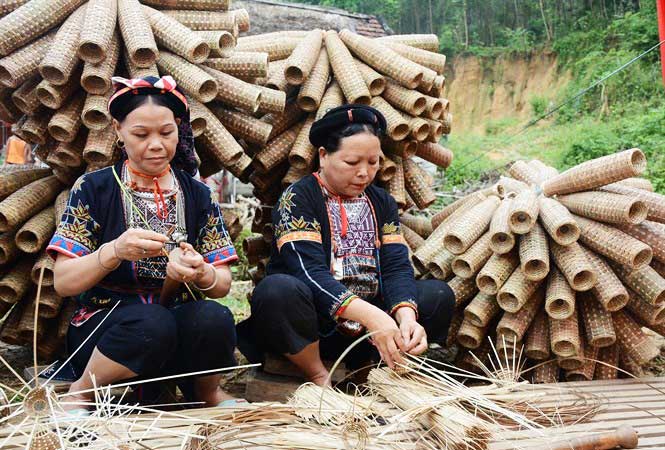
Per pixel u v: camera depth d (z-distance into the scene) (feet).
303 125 10.37
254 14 39.68
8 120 9.93
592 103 53.11
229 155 9.30
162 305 7.68
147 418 6.48
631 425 7.16
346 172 8.19
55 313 9.53
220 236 7.94
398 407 7.07
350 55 10.52
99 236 7.54
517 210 8.82
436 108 10.38
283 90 10.28
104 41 8.64
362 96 10.05
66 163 9.29
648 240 9.11
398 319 8.15
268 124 9.92
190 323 7.32
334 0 80.12
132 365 7.06
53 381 7.73
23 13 8.79
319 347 8.72
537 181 10.41
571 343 8.87
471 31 82.23
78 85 9.18
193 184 7.92
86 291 7.66
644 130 40.29
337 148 8.16
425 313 8.66
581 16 69.15
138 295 7.68
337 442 6.20
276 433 6.45
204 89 9.27
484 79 75.00
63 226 7.32
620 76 51.52
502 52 74.33
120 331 7.01
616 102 50.96
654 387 8.75
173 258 6.99
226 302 17.22
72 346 7.75
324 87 10.28
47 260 9.11
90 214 7.40
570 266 8.79
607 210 8.90
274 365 8.83
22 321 9.68
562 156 44.37
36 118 9.23
